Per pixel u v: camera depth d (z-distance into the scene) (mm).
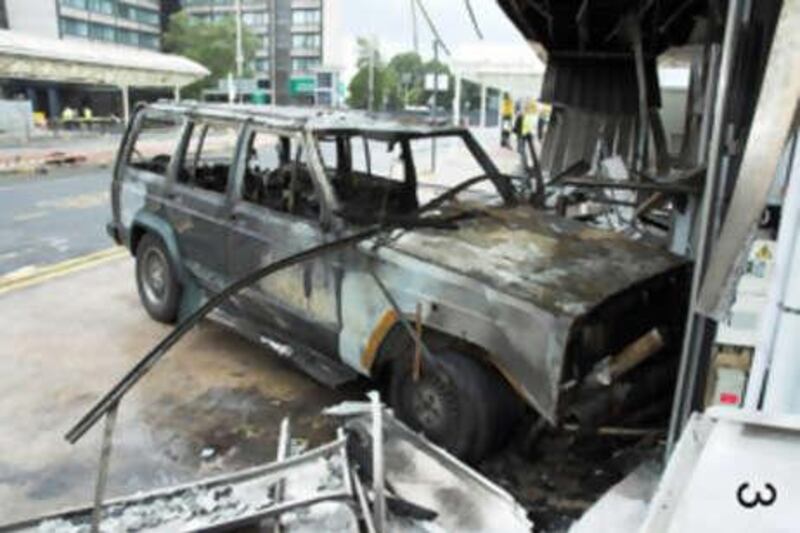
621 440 3498
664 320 3490
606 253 3627
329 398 4199
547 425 3334
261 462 3502
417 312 3318
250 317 4488
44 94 47719
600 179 4379
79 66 26766
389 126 4383
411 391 3500
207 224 4598
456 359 3270
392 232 3648
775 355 1637
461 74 20688
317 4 82375
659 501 1549
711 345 2424
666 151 6820
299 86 71188
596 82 6996
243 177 4398
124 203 5520
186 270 4945
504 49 19750
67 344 4965
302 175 4367
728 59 2137
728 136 2172
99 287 6359
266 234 4109
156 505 2557
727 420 1508
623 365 3135
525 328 2939
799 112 1558
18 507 3096
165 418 3934
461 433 3273
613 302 3043
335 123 4191
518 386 3014
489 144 23781
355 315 3639
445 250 3479
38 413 3957
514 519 2611
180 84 35781
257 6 79375
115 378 4426
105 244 8156
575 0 6195
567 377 2875
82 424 2369
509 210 4434
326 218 3762
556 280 3184
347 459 2770
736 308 2262
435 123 4844
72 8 66750
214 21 75688
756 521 1441
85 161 17797
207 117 4809
